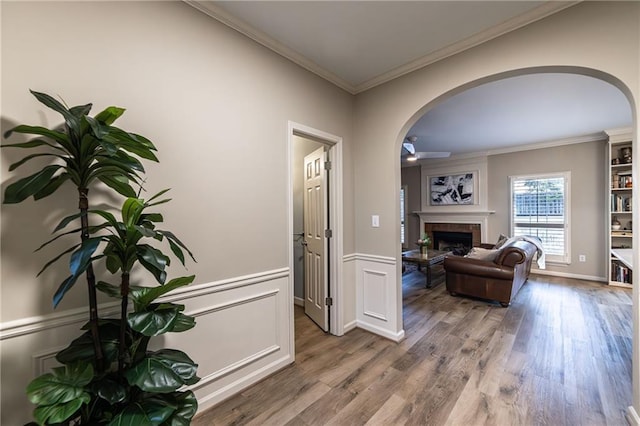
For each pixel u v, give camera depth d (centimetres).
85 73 131
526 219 544
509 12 182
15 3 115
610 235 444
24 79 116
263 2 171
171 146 159
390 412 168
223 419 164
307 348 249
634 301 154
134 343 110
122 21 142
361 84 281
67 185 127
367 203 286
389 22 191
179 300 163
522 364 219
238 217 191
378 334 274
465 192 614
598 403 173
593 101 328
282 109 221
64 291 87
